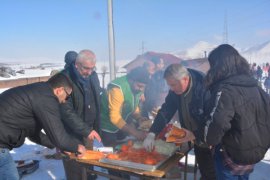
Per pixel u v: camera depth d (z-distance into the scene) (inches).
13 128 98.9
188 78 115.8
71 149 105.0
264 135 90.6
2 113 97.8
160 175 95.3
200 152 134.2
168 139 113.0
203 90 114.2
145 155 108.7
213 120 88.0
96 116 148.2
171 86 116.9
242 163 92.9
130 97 142.1
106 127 150.4
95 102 146.2
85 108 140.9
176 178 154.2
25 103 97.7
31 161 181.9
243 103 87.1
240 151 90.5
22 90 100.1
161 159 106.3
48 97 99.4
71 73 137.4
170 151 112.6
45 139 113.5
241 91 87.9
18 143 103.7
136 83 140.9
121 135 153.9
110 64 288.4
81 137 141.7
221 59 92.0
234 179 97.3
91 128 137.9
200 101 116.6
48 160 196.9
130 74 142.3
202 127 95.9
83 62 131.8
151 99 181.5
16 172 104.7
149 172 97.1
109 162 105.7
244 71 92.1
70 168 138.7
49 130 99.7
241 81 88.8
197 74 122.1
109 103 139.6
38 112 98.0
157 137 124.1
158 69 190.7
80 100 138.6
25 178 169.3
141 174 97.5
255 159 91.6
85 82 138.3
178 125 139.2
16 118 98.0
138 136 132.3
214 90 91.3
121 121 136.6
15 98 98.6
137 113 166.2
